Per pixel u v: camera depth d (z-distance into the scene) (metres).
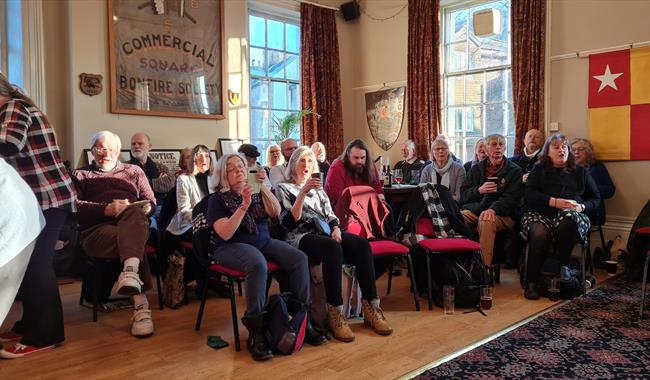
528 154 4.95
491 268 3.88
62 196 2.65
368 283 2.96
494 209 3.96
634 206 4.74
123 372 2.37
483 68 6.00
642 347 2.64
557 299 3.54
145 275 3.04
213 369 2.41
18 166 2.52
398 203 4.60
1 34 4.85
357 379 2.29
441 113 6.20
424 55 6.22
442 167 4.59
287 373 2.36
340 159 3.73
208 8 5.68
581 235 3.61
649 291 3.71
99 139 3.30
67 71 4.86
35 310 2.59
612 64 4.80
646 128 4.63
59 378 2.31
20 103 2.49
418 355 2.56
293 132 6.75
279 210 2.94
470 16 6.09
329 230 3.03
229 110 5.92
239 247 2.67
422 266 3.57
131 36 5.12
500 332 2.88
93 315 3.14
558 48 5.14
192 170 3.67
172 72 5.42
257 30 6.39
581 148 4.70
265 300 2.62
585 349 2.62
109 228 3.01
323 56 6.66
